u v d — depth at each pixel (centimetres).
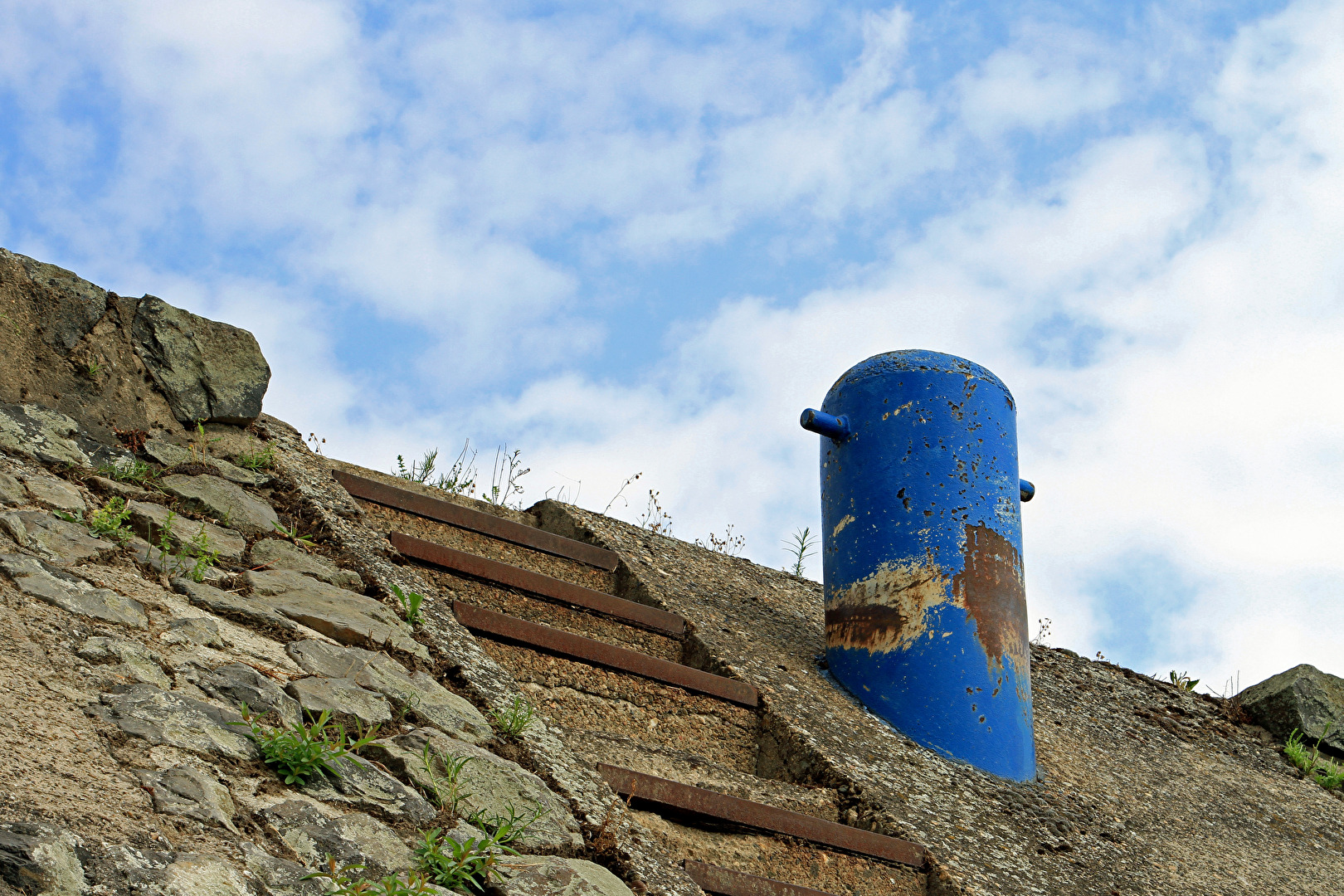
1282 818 460
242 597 285
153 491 319
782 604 516
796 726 382
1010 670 423
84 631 232
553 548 463
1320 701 554
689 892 251
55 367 332
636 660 369
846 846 318
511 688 309
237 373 378
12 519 264
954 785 386
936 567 427
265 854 192
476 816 233
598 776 283
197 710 222
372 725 251
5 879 155
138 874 170
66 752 191
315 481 379
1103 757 472
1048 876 347
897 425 451
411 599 316
